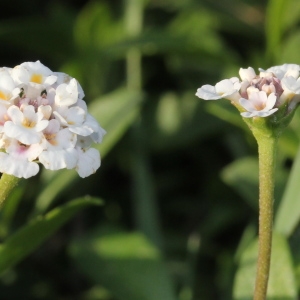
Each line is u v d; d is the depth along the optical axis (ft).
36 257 1.02
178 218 1.06
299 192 0.93
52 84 0.80
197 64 1.12
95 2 1.21
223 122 1.07
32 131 0.77
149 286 0.93
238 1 1.18
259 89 0.81
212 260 1.02
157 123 1.08
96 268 0.95
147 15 1.19
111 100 1.01
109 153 1.06
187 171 1.09
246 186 0.98
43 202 0.96
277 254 0.89
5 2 1.19
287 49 1.09
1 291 0.99
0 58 1.13
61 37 1.10
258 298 0.82
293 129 0.99
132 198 1.04
